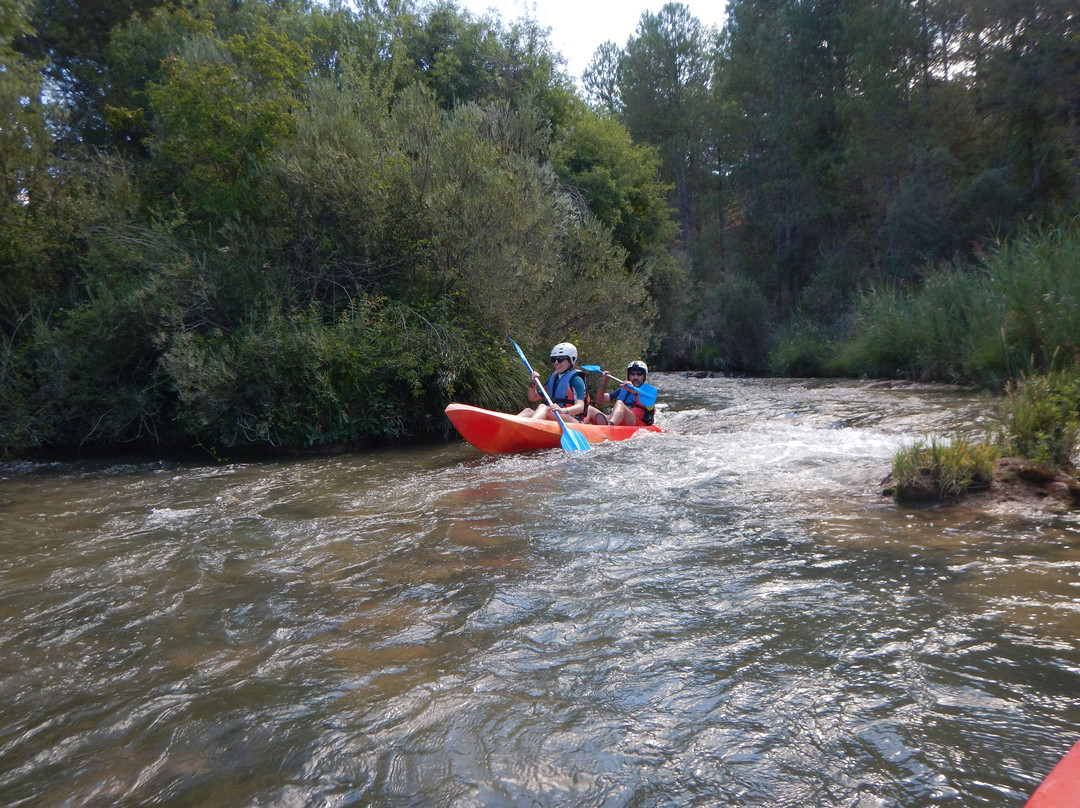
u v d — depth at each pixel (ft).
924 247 60.95
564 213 36.96
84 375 25.34
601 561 10.83
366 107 31.35
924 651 7.45
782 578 9.80
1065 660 7.13
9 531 13.97
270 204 27.58
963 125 69.67
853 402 32.45
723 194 121.39
